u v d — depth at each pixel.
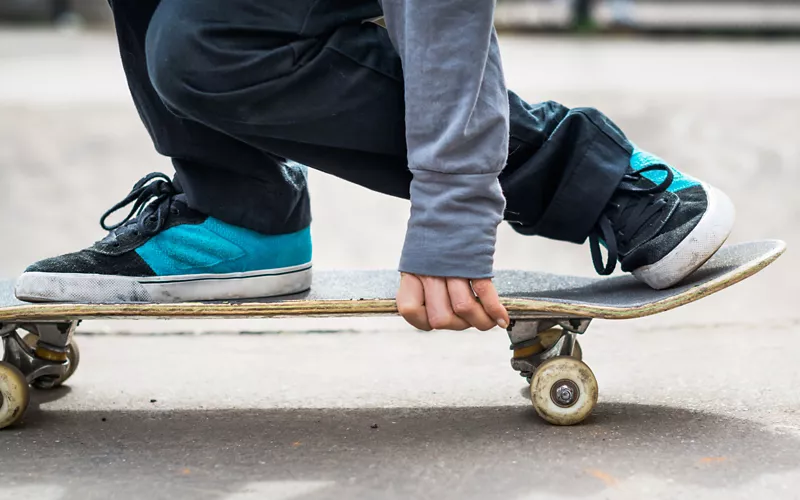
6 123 5.62
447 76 1.27
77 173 4.33
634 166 1.51
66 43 13.58
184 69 1.34
